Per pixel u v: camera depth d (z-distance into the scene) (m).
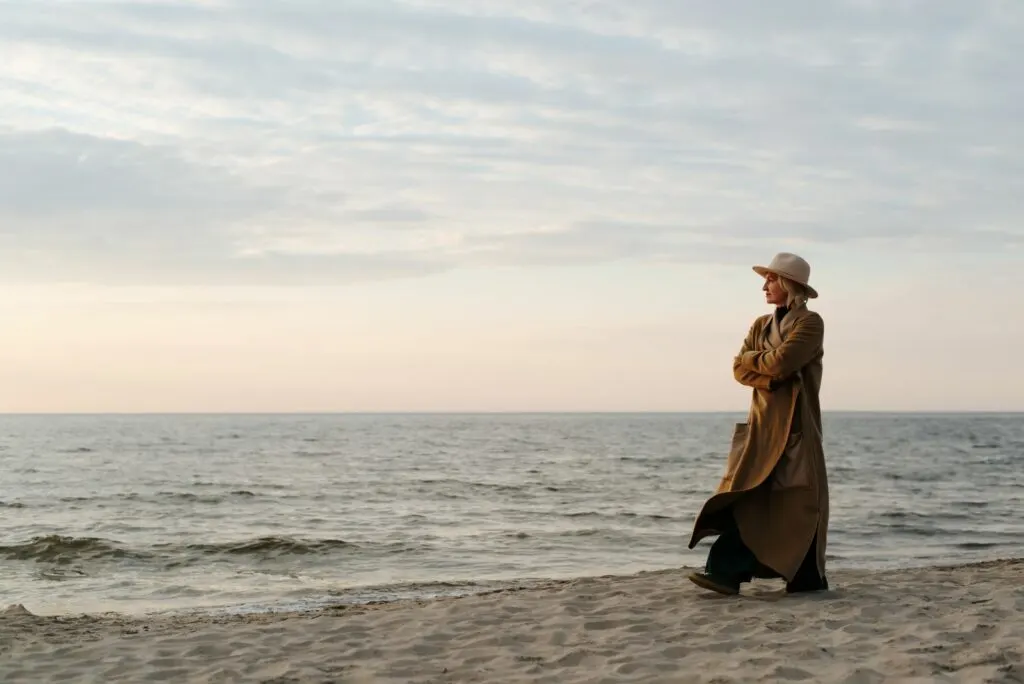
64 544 14.16
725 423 172.50
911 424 156.38
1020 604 6.07
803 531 5.99
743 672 4.56
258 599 9.87
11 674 5.07
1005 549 14.25
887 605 6.03
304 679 4.80
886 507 21.06
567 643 5.45
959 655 4.70
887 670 4.52
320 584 11.02
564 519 19.03
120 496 24.64
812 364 6.12
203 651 5.61
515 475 33.59
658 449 59.81
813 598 6.24
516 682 4.60
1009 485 28.66
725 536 6.23
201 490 26.61
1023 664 4.41
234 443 69.25
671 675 4.61
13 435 91.19
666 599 6.63
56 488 27.48
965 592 6.61
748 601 6.26
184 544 14.42
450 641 5.66
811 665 4.66
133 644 5.86
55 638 6.24
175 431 107.62
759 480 6.01
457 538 15.62
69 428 125.56
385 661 5.16
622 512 20.14
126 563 12.98
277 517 19.66
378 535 16.20
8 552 13.73
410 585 10.49
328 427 132.50
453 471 36.09
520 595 7.37
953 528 17.02
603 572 11.98
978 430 113.38
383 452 54.47
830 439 79.62
